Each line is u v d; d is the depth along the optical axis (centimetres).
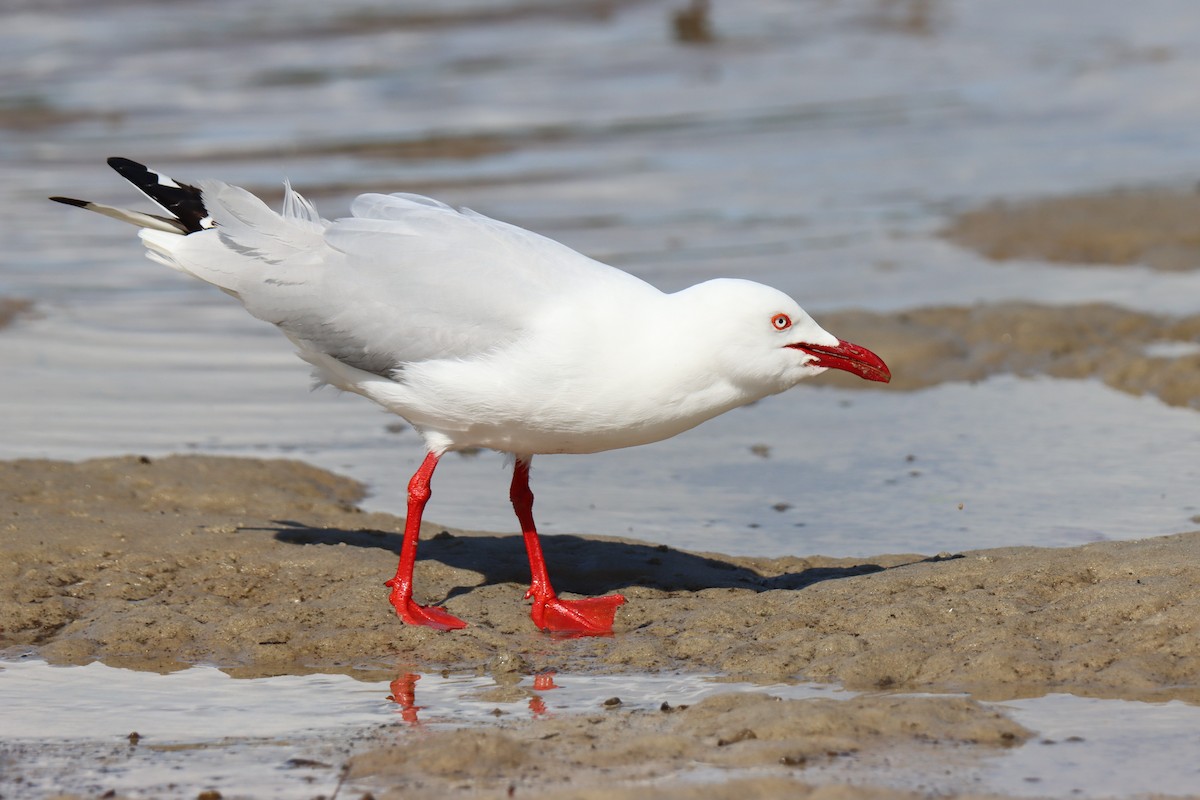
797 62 3997
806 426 1655
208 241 1132
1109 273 2223
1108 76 3800
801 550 1276
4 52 3762
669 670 1001
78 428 1590
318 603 1122
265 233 1119
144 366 1828
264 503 1359
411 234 1095
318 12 4431
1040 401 1712
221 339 1952
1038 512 1345
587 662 1025
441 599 1147
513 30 4303
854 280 2205
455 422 1090
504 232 1100
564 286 1059
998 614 1034
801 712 878
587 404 1054
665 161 2959
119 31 4056
